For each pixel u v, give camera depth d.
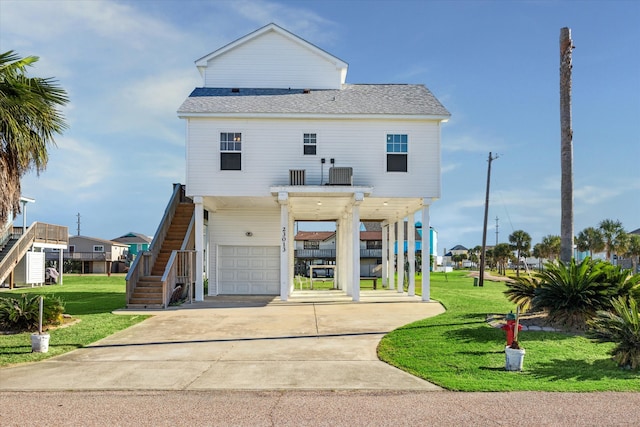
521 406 6.18
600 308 10.75
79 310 16.55
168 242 20.23
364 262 52.41
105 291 25.75
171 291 17.92
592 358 8.88
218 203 21.25
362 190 17.88
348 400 6.59
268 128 18.67
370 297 20.98
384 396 6.79
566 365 8.41
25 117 11.41
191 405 6.38
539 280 13.22
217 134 18.59
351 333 12.05
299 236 57.56
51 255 57.75
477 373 7.98
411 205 21.20
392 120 18.77
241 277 23.09
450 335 10.84
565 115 13.68
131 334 12.07
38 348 9.92
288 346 10.57
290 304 17.95
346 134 18.75
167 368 8.63
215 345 10.73
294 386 7.39
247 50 21.16
